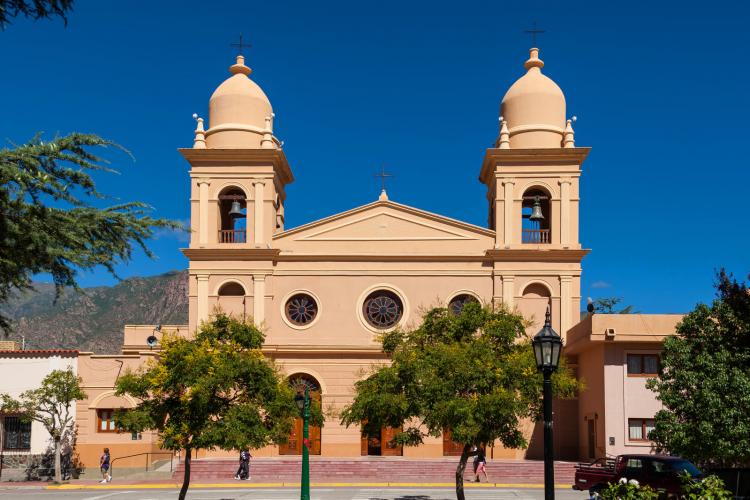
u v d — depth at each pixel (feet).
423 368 86.89
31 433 142.00
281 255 150.51
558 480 126.00
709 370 88.58
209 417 85.46
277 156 151.33
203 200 150.92
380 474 132.05
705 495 50.49
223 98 155.02
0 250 38.24
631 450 121.70
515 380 85.56
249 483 126.00
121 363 143.54
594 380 129.90
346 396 146.51
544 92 153.58
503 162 150.20
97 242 41.06
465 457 86.89
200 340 87.61
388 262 150.20
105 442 141.79
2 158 37.58
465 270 148.97
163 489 120.98
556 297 147.02
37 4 36.35
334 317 149.07
